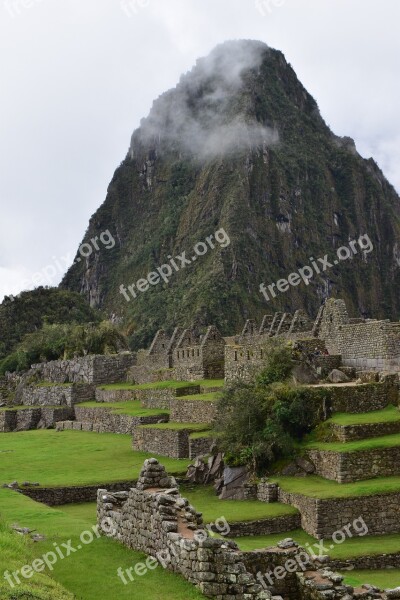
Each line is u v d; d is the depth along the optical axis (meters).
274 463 36.41
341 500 30.27
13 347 147.88
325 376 44.31
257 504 33.78
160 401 60.38
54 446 54.09
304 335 53.38
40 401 89.81
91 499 35.50
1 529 21.69
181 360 67.12
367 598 18.17
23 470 42.00
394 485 31.36
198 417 48.44
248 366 47.50
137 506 20.67
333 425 36.56
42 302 165.25
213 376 62.38
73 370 89.06
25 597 16.33
